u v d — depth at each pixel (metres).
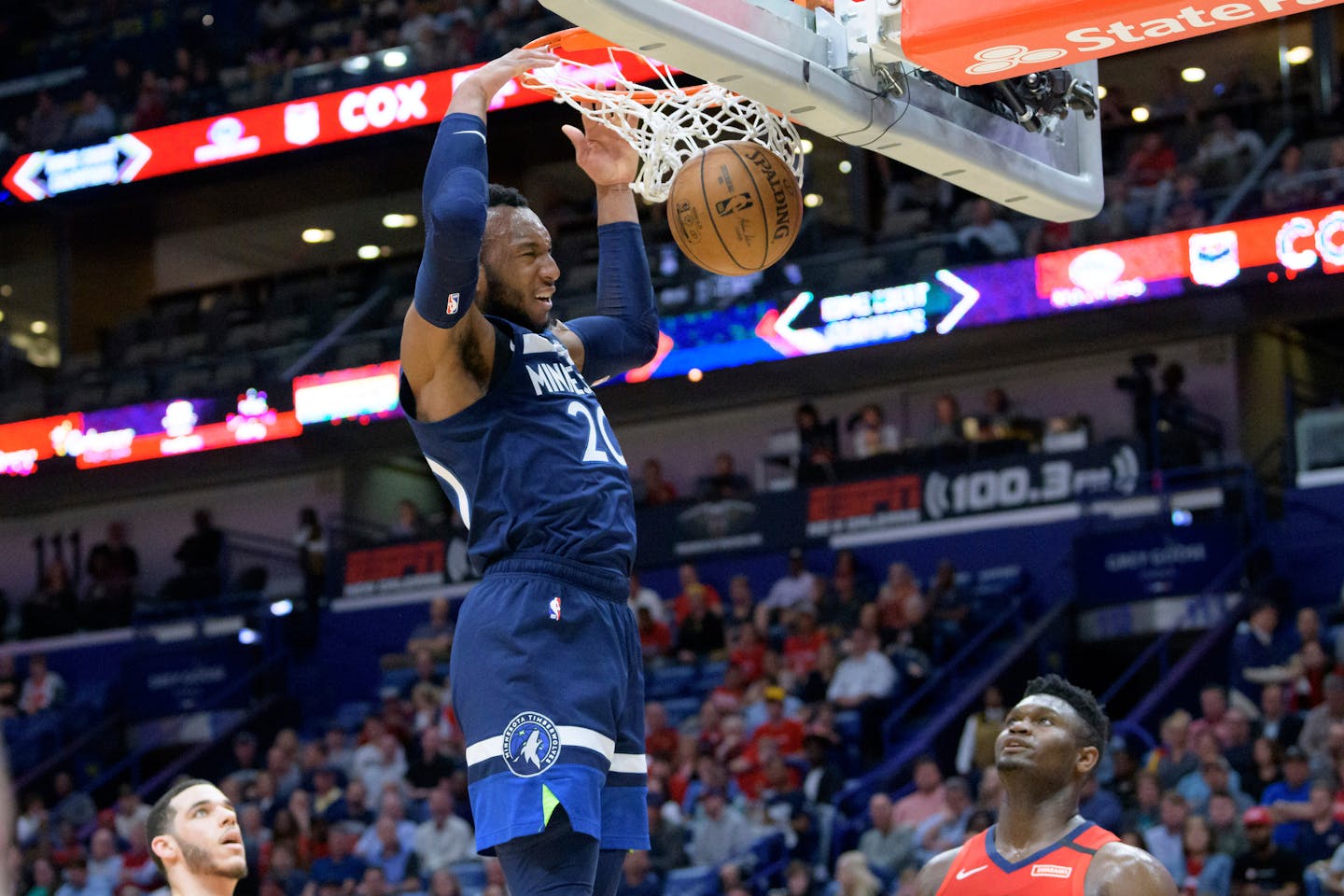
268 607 21.31
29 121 22.47
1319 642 14.26
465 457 3.18
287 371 21.17
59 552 24.02
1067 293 17.69
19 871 15.95
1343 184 16.75
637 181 3.90
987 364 19.81
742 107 3.92
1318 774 11.94
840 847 13.45
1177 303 17.58
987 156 4.06
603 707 3.04
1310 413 17.72
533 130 20.97
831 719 15.15
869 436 19.70
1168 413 17.92
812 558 19.11
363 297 23.50
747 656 16.94
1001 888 3.81
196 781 4.39
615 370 3.72
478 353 3.15
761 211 3.68
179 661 20.61
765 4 3.60
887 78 3.80
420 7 22.92
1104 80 20.30
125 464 22.00
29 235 24.27
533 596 3.06
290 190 22.52
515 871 3.00
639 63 3.90
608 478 3.19
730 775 14.43
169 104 21.56
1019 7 3.51
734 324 19.16
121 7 24.59
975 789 13.72
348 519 22.94
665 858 13.35
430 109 19.83
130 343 24.16
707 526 19.62
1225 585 16.53
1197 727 12.95
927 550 18.62
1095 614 17.14
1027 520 18.20
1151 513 17.50
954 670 16.77
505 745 3.00
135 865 15.88
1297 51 19.53
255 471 22.25
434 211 2.97
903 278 18.45
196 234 24.14
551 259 3.36
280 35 23.73
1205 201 17.39
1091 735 3.88
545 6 3.26
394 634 20.64
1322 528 17.31
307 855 15.06
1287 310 17.66
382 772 16.34
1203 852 10.92
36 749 20.12
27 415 22.14
